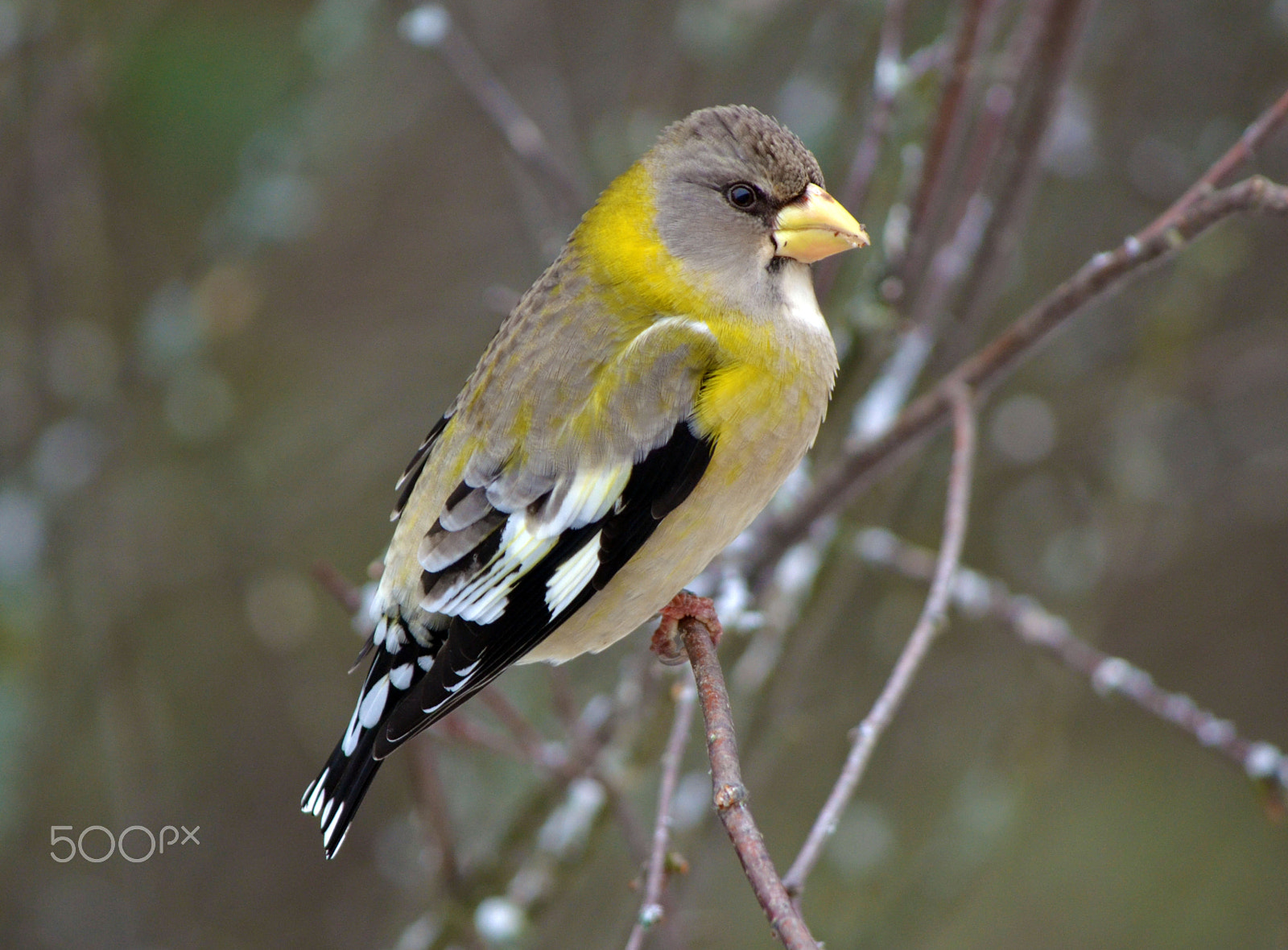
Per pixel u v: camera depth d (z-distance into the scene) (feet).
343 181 43.29
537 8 41.11
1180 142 39.32
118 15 39.11
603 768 26.84
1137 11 37.14
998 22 32.48
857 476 25.41
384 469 43.24
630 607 22.93
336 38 35.50
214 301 37.86
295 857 41.98
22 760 37.27
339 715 42.04
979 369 23.79
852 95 33.24
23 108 38.65
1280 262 41.88
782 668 30.17
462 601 21.81
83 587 38.55
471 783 35.37
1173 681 42.42
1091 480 40.06
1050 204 39.32
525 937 27.89
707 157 23.48
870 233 31.55
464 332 44.62
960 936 39.93
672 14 38.50
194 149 39.37
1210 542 42.83
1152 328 36.27
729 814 16.55
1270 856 40.09
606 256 23.66
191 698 42.65
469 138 45.39
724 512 22.76
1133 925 39.68
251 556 40.65
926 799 38.45
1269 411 42.50
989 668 38.96
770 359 22.85
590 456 22.31
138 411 40.55
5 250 41.11
